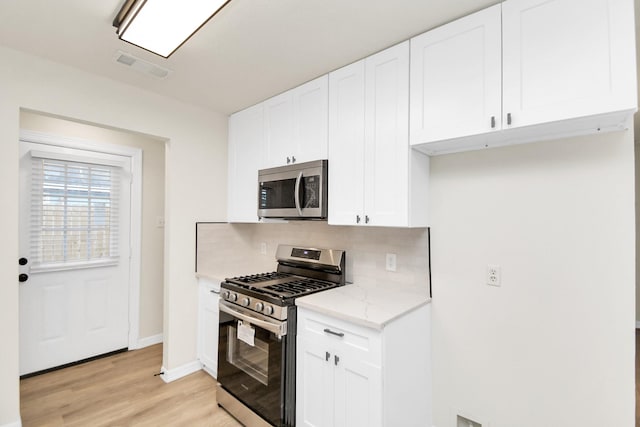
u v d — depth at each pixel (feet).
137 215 10.61
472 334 5.83
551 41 4.24
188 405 7.43
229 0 4.38
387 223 5.87
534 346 5.20
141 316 10.75
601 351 4.66
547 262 5.10
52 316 9.00
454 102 5.08
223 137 9.77
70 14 5.06
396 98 5.79
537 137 5.03
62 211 9.09
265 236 10.12
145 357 9.95
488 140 5.24
